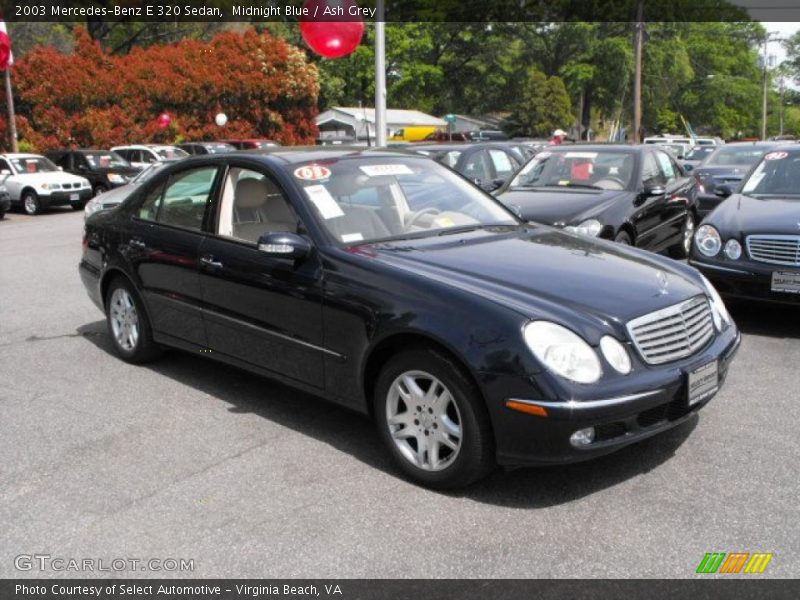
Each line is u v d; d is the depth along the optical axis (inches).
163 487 158.2
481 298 149.6
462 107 2250.2
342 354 168.9
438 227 193.6
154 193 227.5
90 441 181.9
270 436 183.2
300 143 1483.8
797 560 128.1
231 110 1424.7
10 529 143.5
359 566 129.3
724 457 167.0
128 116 1299.2
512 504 148.6
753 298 267.3
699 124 2923.2
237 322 194.1
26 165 871.1
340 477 161.6
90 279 249.6
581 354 142.5
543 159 379.2
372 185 197.0
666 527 139.2
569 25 2114.9
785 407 195.9
